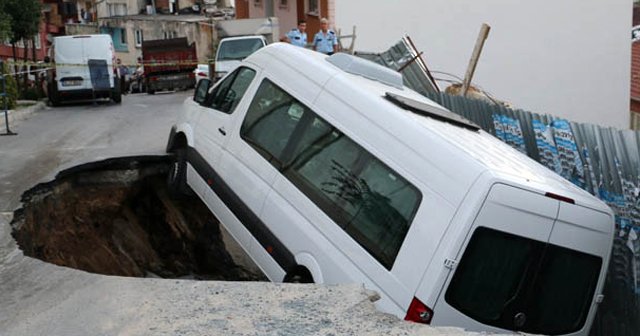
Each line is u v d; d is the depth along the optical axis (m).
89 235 9.98
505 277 5.38
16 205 8.37
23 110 17.67
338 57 7.68
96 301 5.07
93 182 10.48
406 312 5.31
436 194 5.46
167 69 28.56
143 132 13.69
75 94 20.58
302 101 7.07
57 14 45.19
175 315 4.73
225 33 25.22
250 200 7.24
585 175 7.58
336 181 6.34
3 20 22.16
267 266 6.88
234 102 8.23
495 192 5.26
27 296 5.27
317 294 5.00
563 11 20.86
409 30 20.16
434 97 10.72
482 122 9.70
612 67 21.19
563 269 5.65
